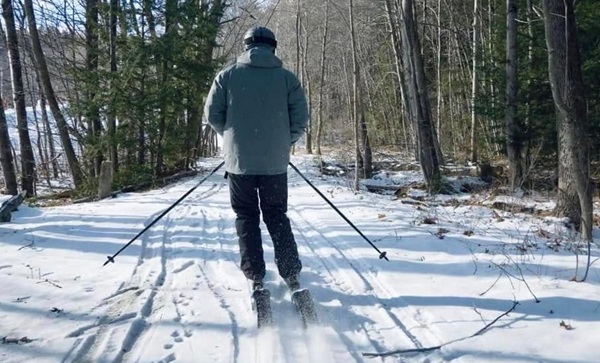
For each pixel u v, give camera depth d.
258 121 3.87
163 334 3.30
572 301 3.80
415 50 13.00
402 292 4.08
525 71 13.14
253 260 3.80
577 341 3.16
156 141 16.64
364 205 8.71
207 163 24.02
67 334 3.27
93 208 8.42
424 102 12.71
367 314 3.68
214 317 3.57
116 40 15.75
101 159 16.88
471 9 27.78
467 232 6.19
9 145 14.86
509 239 5.84
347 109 36.50
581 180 5.71
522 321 3.48
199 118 18.81
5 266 4.77
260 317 3.35
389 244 5.62
